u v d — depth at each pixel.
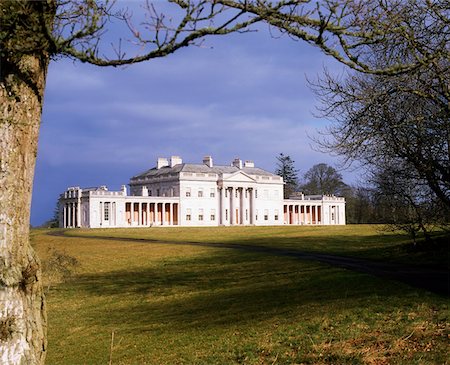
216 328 14.52
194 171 113.38
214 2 4.41
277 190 121.75
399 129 14.74
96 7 4.44
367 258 30.94
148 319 17.38
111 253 45.22
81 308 20.55
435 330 11.09
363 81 16.36
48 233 80.50
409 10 10.84
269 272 27.23
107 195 103.19
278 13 4.99
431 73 10.88
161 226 101.88
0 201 4.42
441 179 16.84
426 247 29.42
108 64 4.63
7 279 4.46
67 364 12.41
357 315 13.54
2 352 4.38
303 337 12.05
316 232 64.12
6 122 4.41
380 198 27.84
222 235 65.88
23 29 4.22
